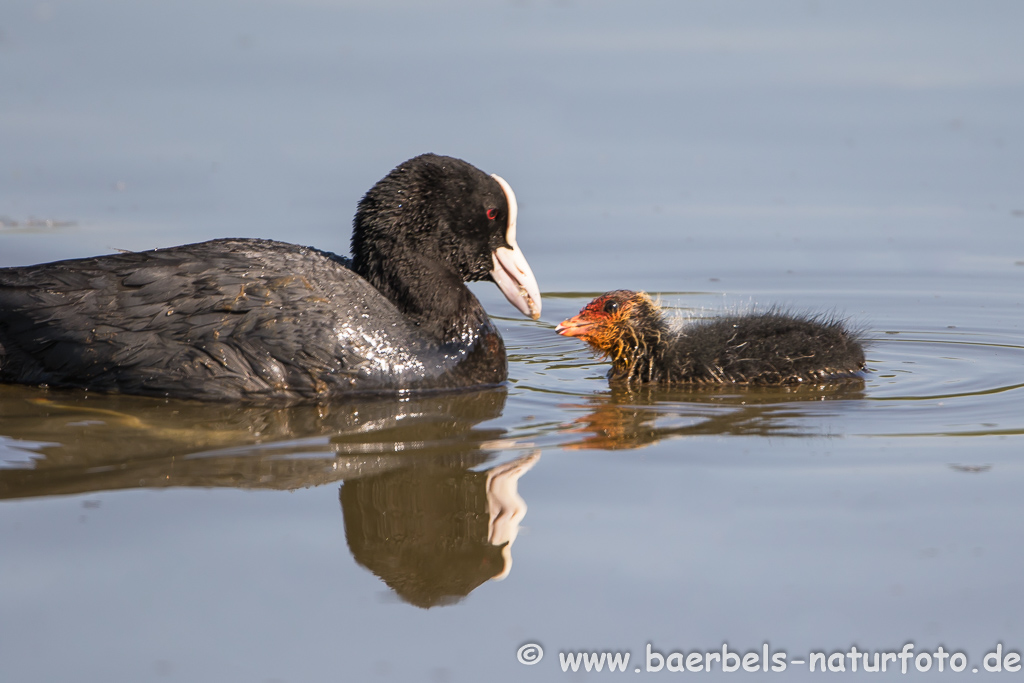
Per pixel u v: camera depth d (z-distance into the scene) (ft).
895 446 34.19
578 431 36.09
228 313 38.34
